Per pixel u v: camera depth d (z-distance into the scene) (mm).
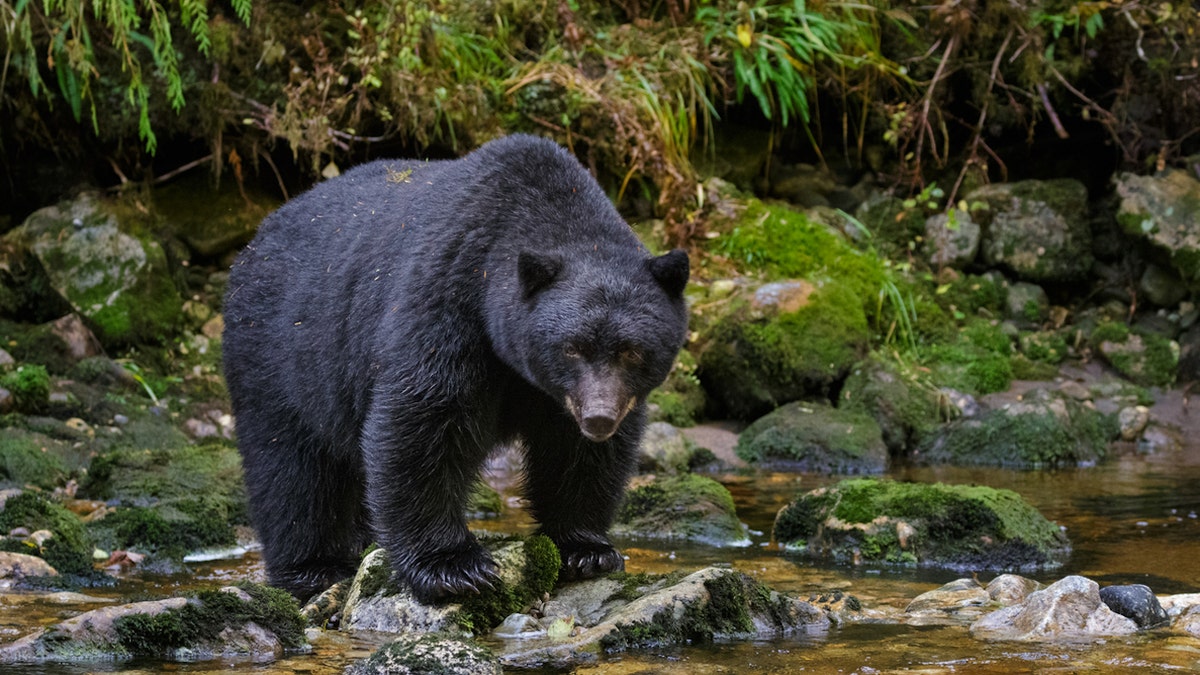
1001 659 6168
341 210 7875
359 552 8727
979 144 17984
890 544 9164
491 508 10883
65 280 13797
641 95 15703
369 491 6875
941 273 17031
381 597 7031
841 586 8211
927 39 18031
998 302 17078
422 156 15406
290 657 6320
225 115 14250
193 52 14117
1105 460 13586
